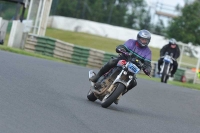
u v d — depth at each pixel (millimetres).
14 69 45469
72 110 32375
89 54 89875
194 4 151000
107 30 165125
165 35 155000
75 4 166625
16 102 31156
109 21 167125
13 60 52406
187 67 138125
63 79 47750
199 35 150750
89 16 166875
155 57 153125
